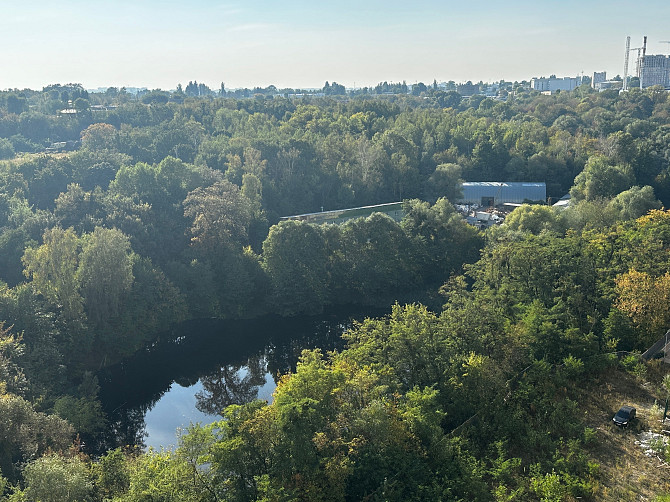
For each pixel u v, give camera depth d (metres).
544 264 87.25
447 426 60.31
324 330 113.88
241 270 119.69
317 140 199.00
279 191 167.00
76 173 149.00
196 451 45.94
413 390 57.75
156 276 112.44
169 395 92.31
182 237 127.62
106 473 53.03
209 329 115.00
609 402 61.47
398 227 126.44
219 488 45.44
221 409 87.50
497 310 74.75
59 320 92.81
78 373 92.75
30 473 48.75
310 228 122.44
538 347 71.25
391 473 48.03
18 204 122.88
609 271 86.56
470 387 60.56
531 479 48.78
